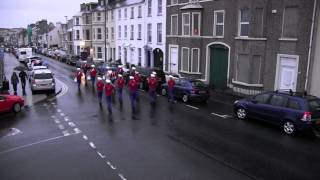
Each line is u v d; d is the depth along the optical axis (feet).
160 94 88.28
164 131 51.57
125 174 34.83
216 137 48.37
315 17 68.90
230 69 92.63
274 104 53.83
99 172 35.45
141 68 99.76
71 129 53.11
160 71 92.48
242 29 87.10
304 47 71.10
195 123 56.75
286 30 75.46
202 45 103.40
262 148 43.47
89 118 60.75
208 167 36.68
